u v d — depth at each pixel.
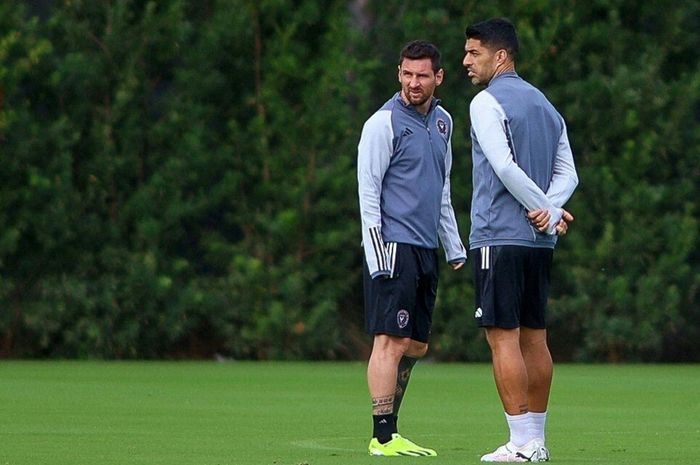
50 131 57.12
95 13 58.12
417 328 27.73
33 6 59.09
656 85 58.97
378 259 26.80
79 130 58.03
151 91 58.94
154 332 58.75
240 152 58.94
